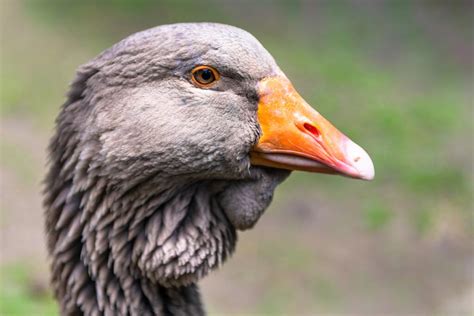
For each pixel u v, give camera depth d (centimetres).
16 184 1530
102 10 2347
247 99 627
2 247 1338
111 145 600
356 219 1576
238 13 2395
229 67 613
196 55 604
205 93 609
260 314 1283
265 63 634
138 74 602
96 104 610
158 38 606
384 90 2003
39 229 1408
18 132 1725
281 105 636
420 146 1792
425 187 1656
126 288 639
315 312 1304
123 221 622
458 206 1602
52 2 2381
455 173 1697
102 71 612
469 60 2241
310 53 2172
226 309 1280
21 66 2009
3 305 1148
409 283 1401
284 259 1435
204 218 637
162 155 600
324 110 1867
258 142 639
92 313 651
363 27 2377
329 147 639
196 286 705
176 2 2412
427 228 1545
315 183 1688
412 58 2225
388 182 1680
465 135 1848
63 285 664
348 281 1396
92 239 633
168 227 623
